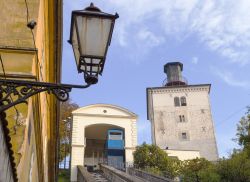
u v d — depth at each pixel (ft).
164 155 137.08
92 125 152.15
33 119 30.35
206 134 178.50
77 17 15.46
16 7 28.55
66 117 165.78
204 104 187.73
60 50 39.24
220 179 88.07
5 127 16.31
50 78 42.96
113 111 154.40
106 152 154.40
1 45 26.63
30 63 26.21
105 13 15.74
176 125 182.60
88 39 15.29
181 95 191.11
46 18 34.60
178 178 110.11
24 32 27.45
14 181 21.59
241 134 108.78
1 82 13.92
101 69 15.29
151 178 105.40
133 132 151.12
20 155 23.67
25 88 14.06
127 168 134.41
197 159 127.85
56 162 67.67
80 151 143.54
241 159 88.58
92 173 134.72
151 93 194.39
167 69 215.72
